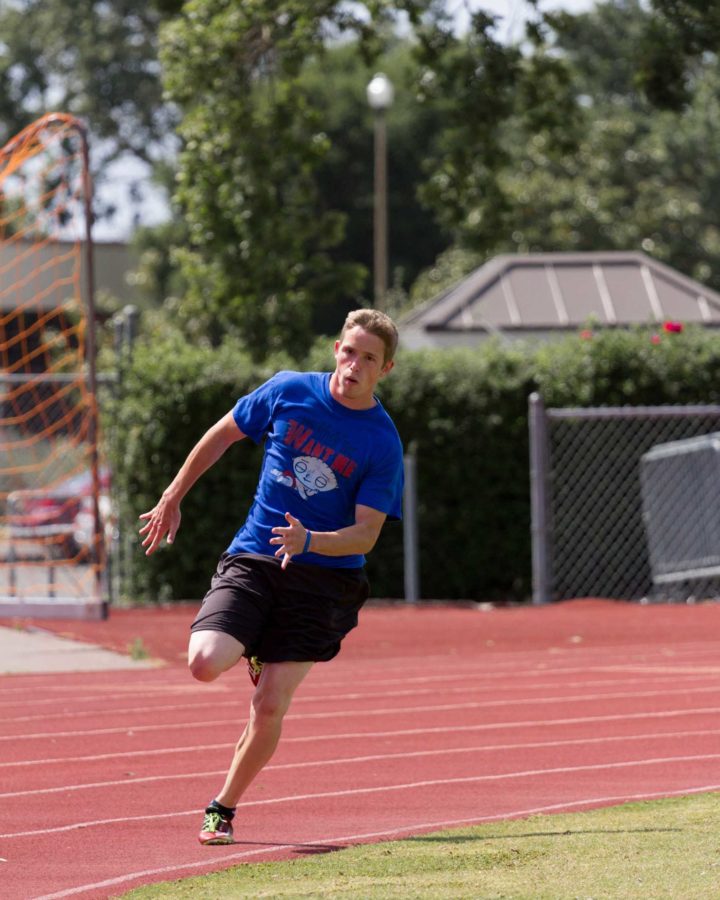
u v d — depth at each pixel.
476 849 17.31
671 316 96.12
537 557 53.94
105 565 50.22
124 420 54.91
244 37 64.81
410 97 182.25
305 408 18.00
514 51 61.84
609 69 175.50
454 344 95.81
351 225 180.38
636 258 101.06
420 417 57.22
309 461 17.94
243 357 56.66
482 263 145.12
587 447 57.09
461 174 65.00
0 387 64.62
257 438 18.48
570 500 56.69
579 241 156.50
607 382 57.47
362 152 180.88
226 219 67.06
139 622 47.03
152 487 55.06
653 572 54.53
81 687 34.75
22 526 59.41
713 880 15.33
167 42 64.81
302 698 32.97
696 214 161.75
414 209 182.50
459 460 57.31
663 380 57.88
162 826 19.89
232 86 65.50
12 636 43.34
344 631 18.34
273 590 17.95
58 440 63.00
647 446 57.41
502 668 38.34
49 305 74.06
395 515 18.16
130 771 24.28
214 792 22.45
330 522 18.03
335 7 63.16
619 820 19.05
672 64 59.94
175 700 32.69
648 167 165.75
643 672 37.06
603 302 97.31
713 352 58.41
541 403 54.09
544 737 27.58
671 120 168.38
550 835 18.09
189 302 70.38
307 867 16.72
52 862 17.70
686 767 24.19
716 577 53.78
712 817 18.92
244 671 37.84
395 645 43.19
